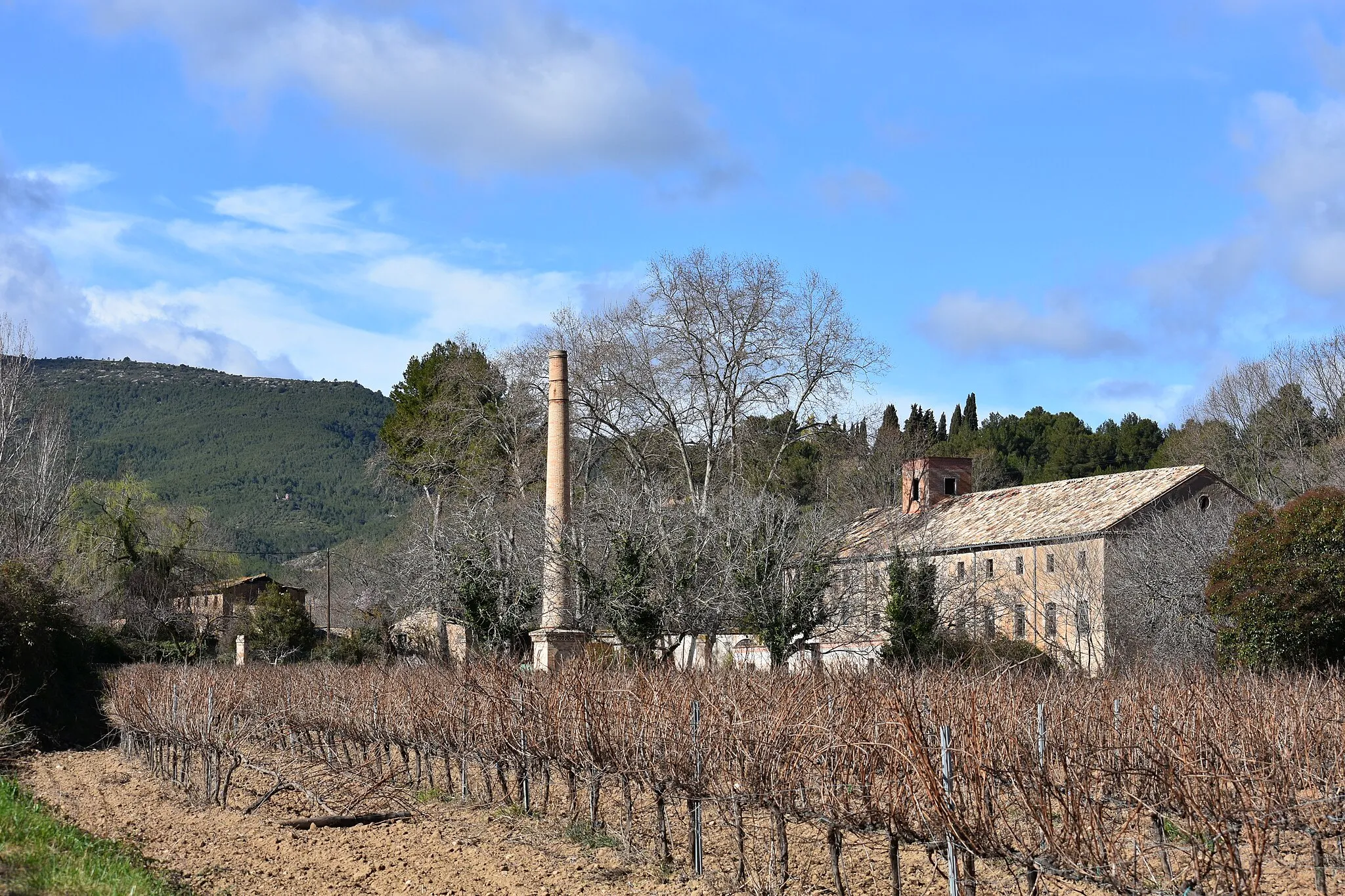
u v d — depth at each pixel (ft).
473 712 57.52
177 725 63.98
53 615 105.09
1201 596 106.73
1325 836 35.58
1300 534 88.12
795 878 38.70
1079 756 33.96
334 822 50.57
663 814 41.65
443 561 111.96
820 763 36.65
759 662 112.68
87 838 42.09
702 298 148.66
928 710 39.65
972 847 31.12
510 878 39.24
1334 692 54.34
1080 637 131.85
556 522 106.52
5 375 147.23
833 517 115.14
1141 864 33.81
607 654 92.79
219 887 37.65
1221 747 37.09
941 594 112.47
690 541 102.73
